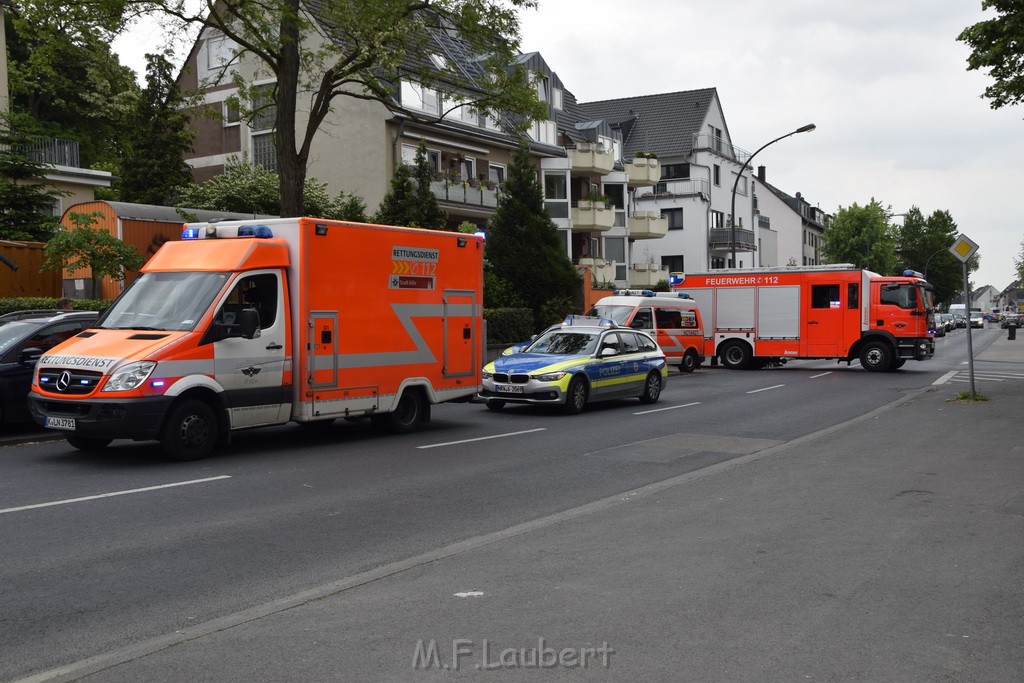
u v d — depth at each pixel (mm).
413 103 38344
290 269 12352
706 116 70250
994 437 12859
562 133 51125
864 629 5059
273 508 8594
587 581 6035
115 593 5926
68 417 10781
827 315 30234
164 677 4434
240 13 20031
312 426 15094
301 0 22359
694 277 32500
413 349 14117
